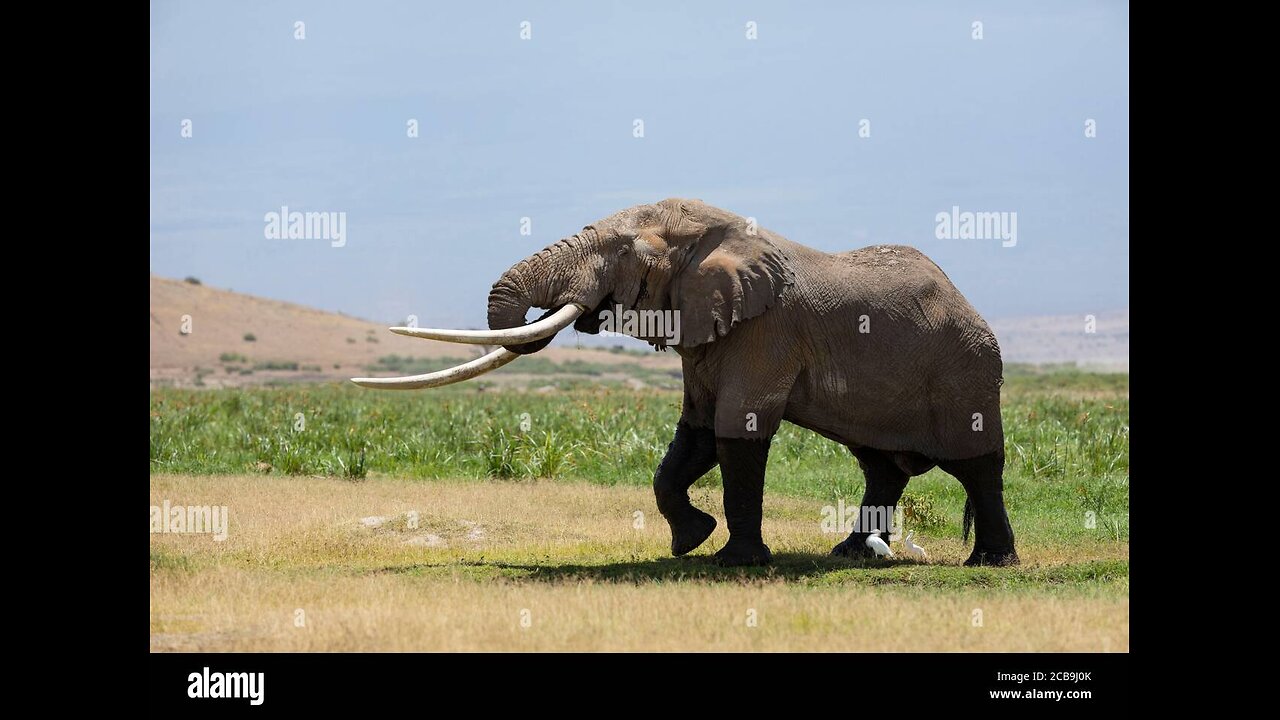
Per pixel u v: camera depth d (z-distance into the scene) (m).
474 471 25.36
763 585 13.33
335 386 62.19
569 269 14.37
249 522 18.20
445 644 11.07
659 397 42.66
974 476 15.26
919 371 15.02
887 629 11.58
